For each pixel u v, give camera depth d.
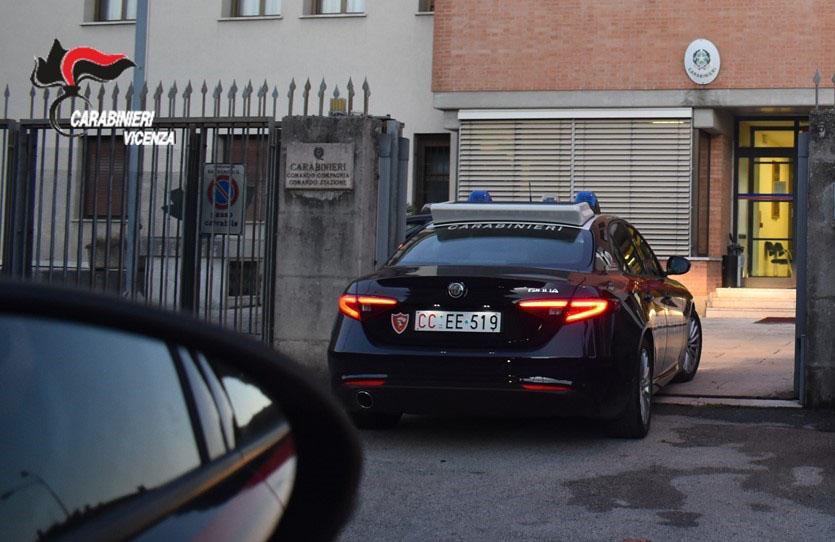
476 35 19.78
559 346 6.00
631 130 19.27
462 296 6.12
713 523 4.65
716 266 19.98
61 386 1.43
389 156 9.20
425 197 21.28
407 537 4.45
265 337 9.15
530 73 19.56
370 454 6.24
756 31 18.73
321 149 8.90
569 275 6.27
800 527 4.59
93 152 16.38
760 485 5.40
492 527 4.61
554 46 19.45
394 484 5.45
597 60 19.30
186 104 9.23
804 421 7.38
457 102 19.88
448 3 19.89
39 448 1.37
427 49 21.16
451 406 6.13
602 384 6.04
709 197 20.17
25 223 9.64
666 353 7.72
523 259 6.59
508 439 6.74
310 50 21.70
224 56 22.11
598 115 19.33
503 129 19.77
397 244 9.36
